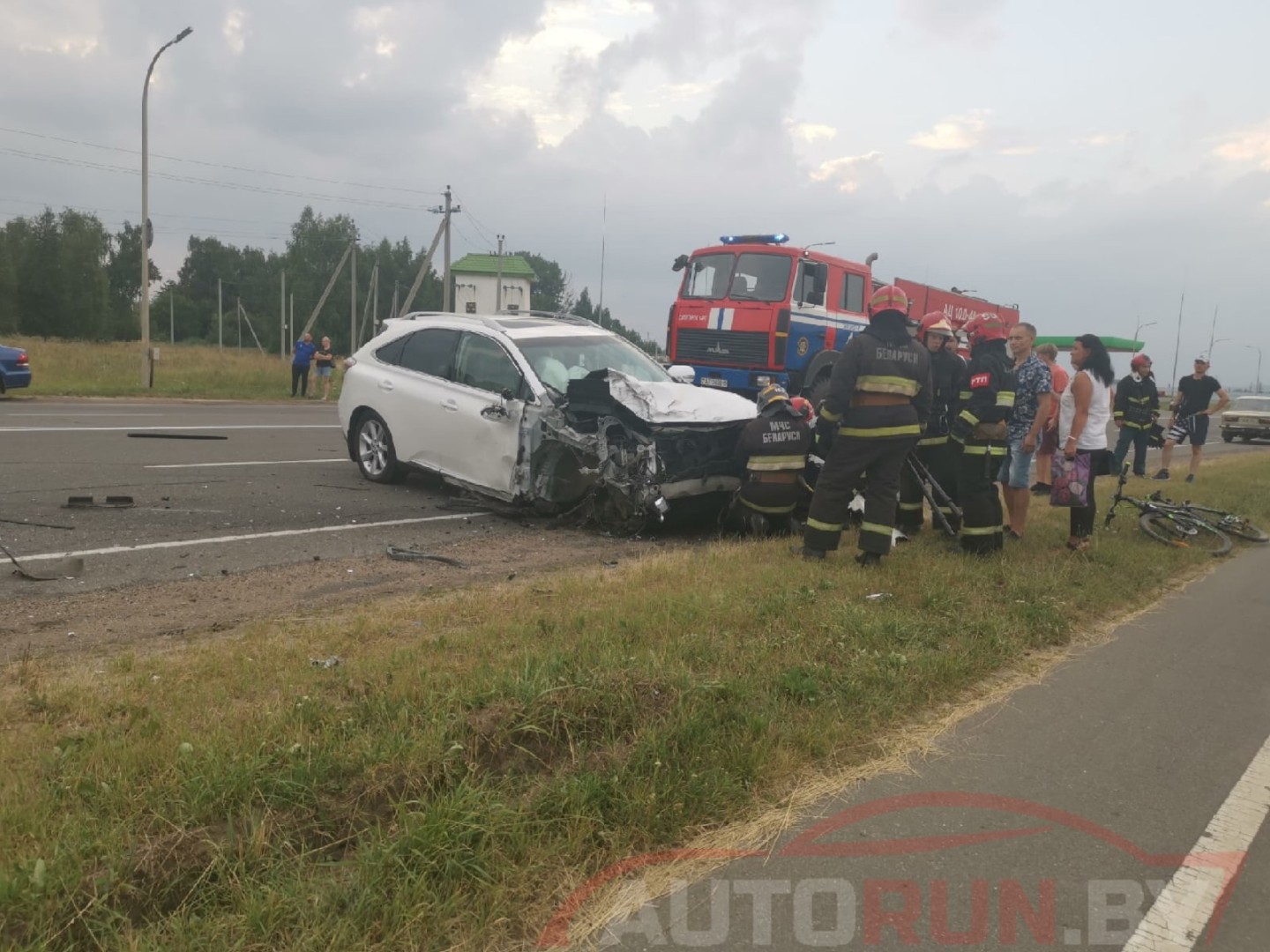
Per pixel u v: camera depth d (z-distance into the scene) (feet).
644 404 24.84
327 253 345.72
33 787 9.75
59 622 16.06
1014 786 12.04
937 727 13.70
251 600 17.81
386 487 31.19
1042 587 20.63
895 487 21.50
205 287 413.18
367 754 10.56
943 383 26.05
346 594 18.51
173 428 47.52
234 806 9.50
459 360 29.25
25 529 22.94
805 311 46.52
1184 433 45.93
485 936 8.47
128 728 11.17
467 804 9.74
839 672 14.71
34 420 48.29
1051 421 36.76
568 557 22.88
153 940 7.72
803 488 25.32
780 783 11.60
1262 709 15.06
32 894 7.98
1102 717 14.46
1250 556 28.02
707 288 48.19
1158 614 20.53
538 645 14.55
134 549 21.49
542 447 26.27
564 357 28.22
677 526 27.27
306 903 8.31
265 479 31.99
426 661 13.70
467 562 21.86
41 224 306.55
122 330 353.72
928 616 18.06
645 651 14.37
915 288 56.70
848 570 20.66
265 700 12.19
